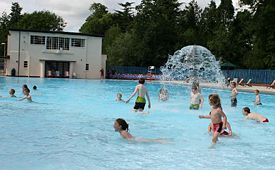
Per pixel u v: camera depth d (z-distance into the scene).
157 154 6.82
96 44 46.34
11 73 43.06
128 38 59.81
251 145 7.97
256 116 11.88
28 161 6.03
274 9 43.72
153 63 58.84
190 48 36.47
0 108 12.76
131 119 11.38
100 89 26.47
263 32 45.88
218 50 57.47
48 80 36.66
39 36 43.81
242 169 6.00
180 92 26.16
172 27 61.84
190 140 8.26
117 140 7.96
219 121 8.36
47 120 10.46
